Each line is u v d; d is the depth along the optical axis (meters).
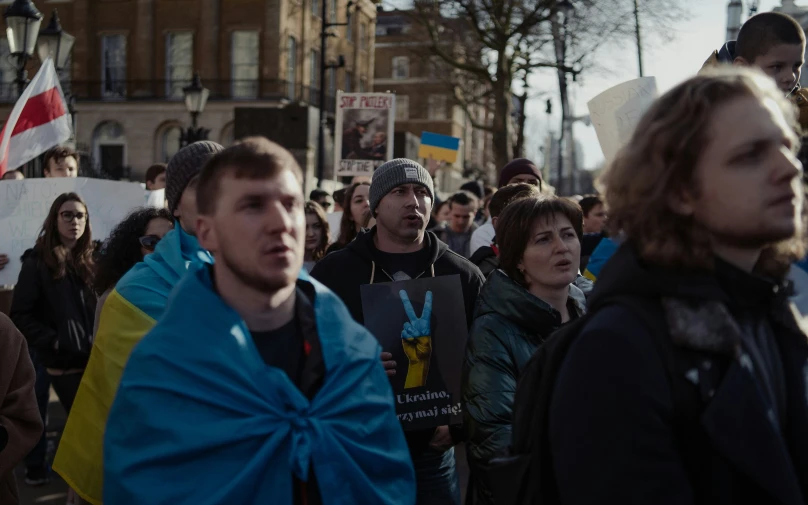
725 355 1.43
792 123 1.53
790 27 2.78
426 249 3.55
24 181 6.07
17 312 5.17
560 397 1.50
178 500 1.74
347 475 1.89
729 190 1.43
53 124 6.99
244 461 1.80
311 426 1.87
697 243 1.48
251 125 14.74
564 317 2.95
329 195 9.04
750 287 1.48
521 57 24.73
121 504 1.77
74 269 5.26
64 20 38.62
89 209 6.09
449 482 3.27
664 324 1.46
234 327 1.85
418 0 25.08
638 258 1.53
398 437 2.08
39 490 5.57
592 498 1.42
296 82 38.81
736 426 1.38
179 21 37.81
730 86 1.48
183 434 1.76
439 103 38.00
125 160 38.31
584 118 23.05
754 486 1.41
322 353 1.96
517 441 1.76
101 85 38.53
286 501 1.82
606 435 1.42
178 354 1.82
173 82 38.03
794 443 1.51
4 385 2.87
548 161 35.78
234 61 37.56
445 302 3.26
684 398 1.42
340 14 43.00
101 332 2.76
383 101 9.93
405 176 3.46
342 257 3.51
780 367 1.54
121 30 38.34
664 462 1.39
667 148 1.48
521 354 2.69
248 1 37.19
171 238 2.89
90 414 2.73
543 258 2.82
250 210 1.82
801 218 1.59
